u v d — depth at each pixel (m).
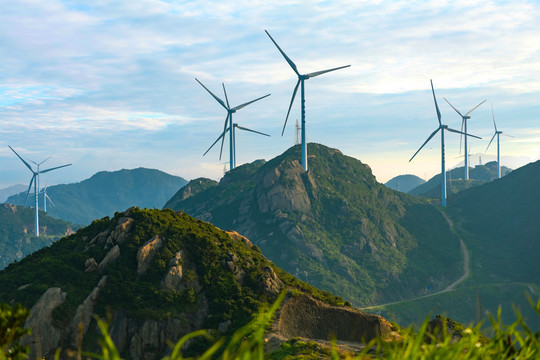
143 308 86.44
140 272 93.56
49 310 79.69
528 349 4.74
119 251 96.62
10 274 91.00
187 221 112.62
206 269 96.31
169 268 93.75
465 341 4.69
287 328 81.00
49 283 86.75
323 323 84.06
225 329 84.75
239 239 118.44
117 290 88.44
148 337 83.44
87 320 82.12
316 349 63.12
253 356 3.99
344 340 81.44
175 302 89.12
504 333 4.82
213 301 90.50
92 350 77.19
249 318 84.94
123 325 83.62
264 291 92.69
